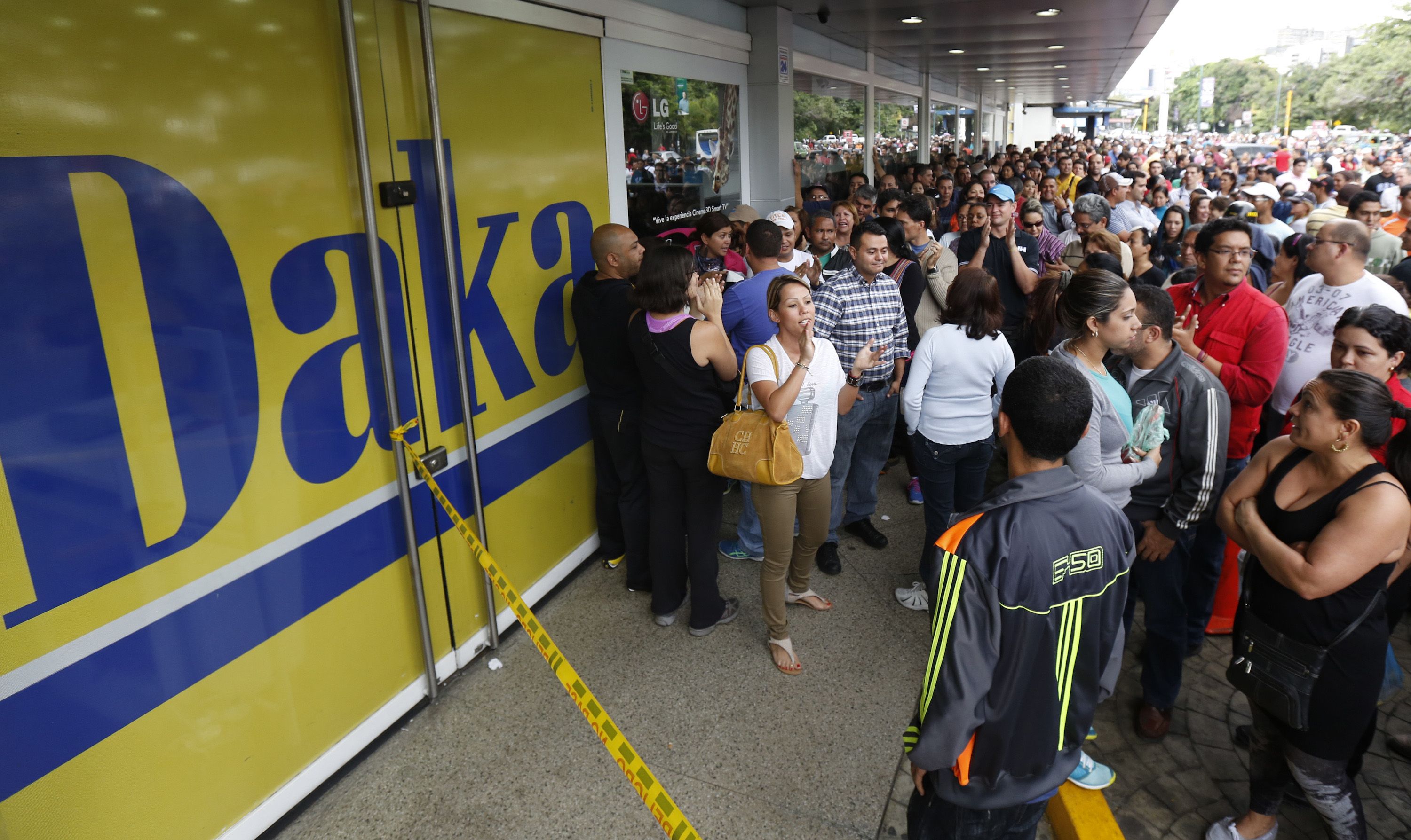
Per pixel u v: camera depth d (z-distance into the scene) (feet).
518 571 11.79
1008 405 5.52
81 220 6.02
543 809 8.59
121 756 6.71
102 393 6.25
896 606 12.31
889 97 38.86
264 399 7.58
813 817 8.46
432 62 8.80
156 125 6.47
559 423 12.51
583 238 12.95
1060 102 107.76
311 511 8.22
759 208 21.24
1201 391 8.29
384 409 9.02
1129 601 9.50
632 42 14.20
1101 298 7.91
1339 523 6.55
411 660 9.91
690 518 11.06
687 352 10.21
